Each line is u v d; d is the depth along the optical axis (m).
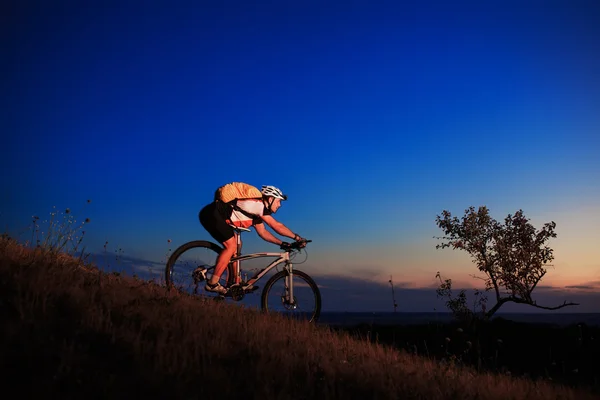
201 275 7.57
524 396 5.58
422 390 4.88
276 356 5.04
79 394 3.43
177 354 4.45
